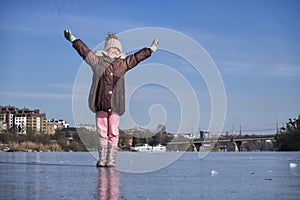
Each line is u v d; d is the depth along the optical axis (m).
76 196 4.85
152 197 4.83
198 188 5.81
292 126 49.06
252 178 7.45
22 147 43.53
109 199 4.62
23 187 5.78
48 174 8.13
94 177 7.49
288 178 7.41
